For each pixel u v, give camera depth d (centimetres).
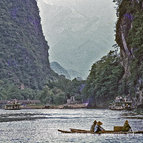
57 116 12406
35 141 5244
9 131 6731
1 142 5150
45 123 8769
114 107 18788
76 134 6000
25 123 8738
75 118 10950
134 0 17850
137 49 15038
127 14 18562
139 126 7262
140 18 16075
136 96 15950
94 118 10706
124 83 19788
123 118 10219
